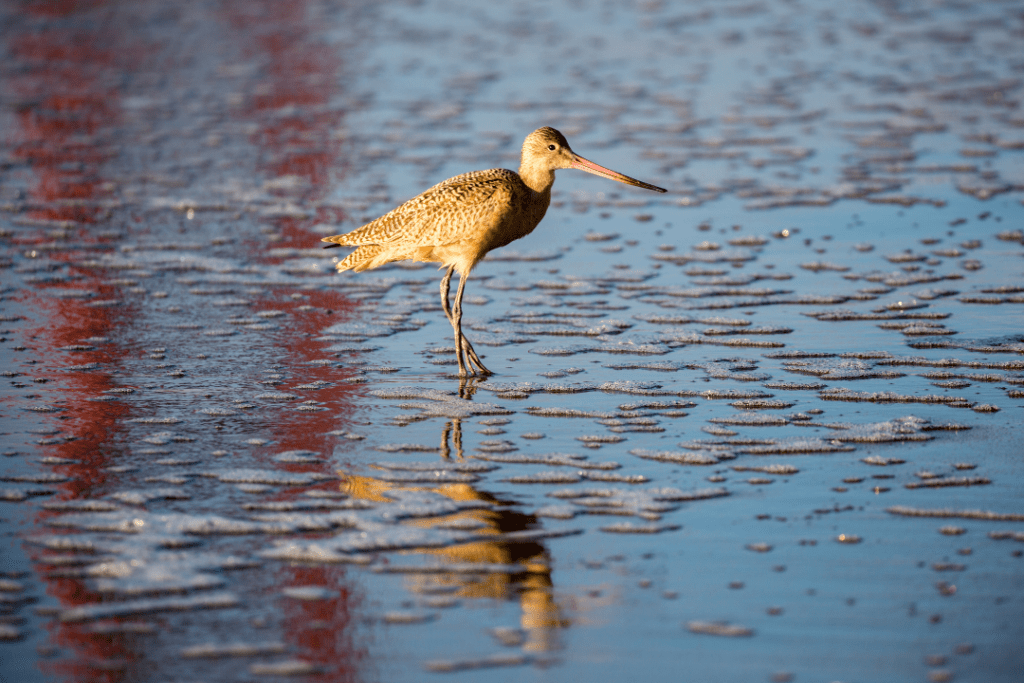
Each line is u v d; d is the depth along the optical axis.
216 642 7.02
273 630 7.16
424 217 12.07
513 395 11.47
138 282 15.45
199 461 9.77
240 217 18.75
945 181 20.12
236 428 10.55
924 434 10.20
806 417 10.69
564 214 19.31
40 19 39.88
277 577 7.79
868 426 10.41
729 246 17.03
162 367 12.26
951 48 33.38
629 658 6.86
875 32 36.38
